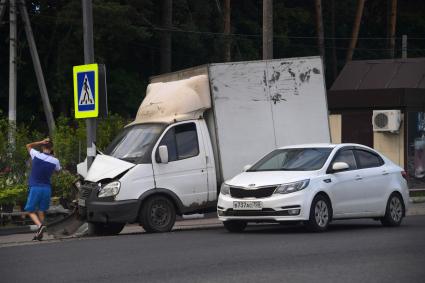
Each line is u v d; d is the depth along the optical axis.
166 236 25.77
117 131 36.25
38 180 27.14
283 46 85.62
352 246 22.06
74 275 17.58
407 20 99.62
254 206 25.38
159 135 27.94
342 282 16.34
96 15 61.53
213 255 20.38
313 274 17.30
